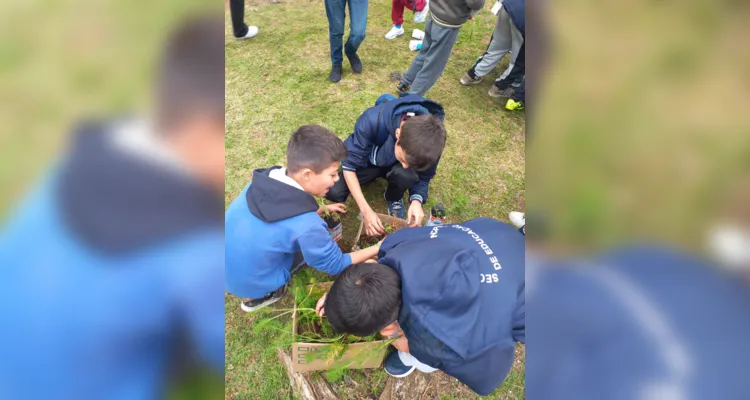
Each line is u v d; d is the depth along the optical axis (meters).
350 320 1.16
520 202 2.43
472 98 3.02
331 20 2.70
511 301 1.16
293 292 1.80
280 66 3.12
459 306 1.14
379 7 3.78
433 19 2.26
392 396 1.71
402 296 1.20
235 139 2.62
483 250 1.25
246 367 1.79
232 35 3.37
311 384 1.71
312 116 2.76
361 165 2.03
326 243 1.52
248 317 1.90
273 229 1.46
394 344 1.52
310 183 1.52
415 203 2.00
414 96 1.90
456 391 1.75
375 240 2.15
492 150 2.69
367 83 3.00
